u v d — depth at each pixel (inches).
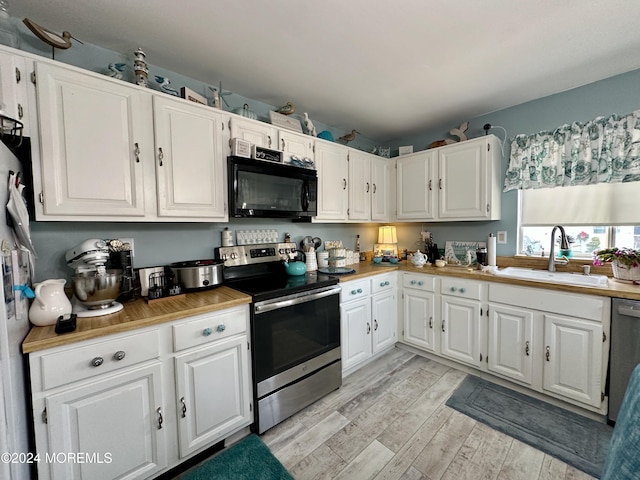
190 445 55.2
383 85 83.0
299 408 72.7
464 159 99.3
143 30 58.7
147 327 49.9
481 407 74.0
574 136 83.7
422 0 51.1
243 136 76.0
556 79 80.0
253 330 64.0
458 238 113.7
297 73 76.2
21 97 46.7
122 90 56.4
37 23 56.1
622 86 76.8
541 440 62.2
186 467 57.2
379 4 51.9
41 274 58.3
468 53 67.6
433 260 113.3
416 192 113.4
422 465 56.7
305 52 66.7
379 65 72.4
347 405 76.2
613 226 80.7
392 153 135.5
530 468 55.2
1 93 44.9
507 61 70.9
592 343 66.9
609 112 78.9
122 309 54.0
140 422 49.5
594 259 80.7
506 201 99.5
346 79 79.4
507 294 80.9
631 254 70.2
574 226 87.0
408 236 131.3
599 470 54.2
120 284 55.2
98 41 62.3
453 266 106.7
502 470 55.1
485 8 53.2
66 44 53.7
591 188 83.7
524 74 77.1
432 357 101.8
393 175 121.6
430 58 69.5
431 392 81.2
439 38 61.9
